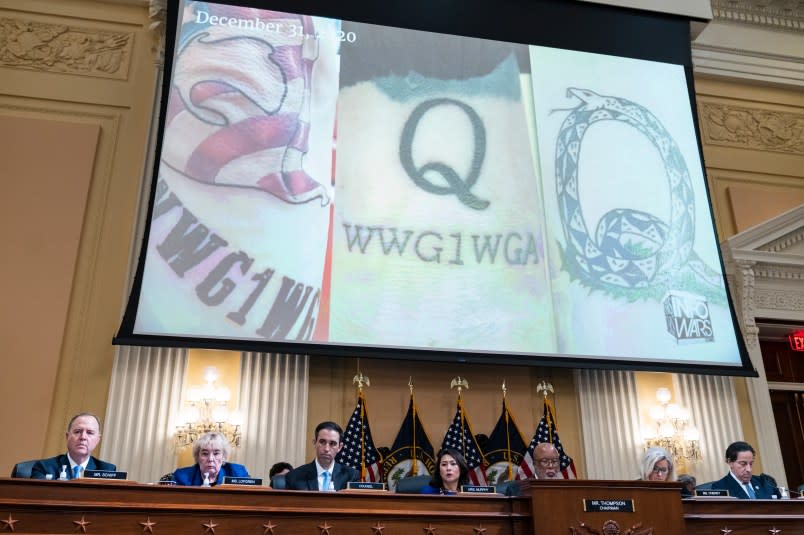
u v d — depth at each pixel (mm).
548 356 6086
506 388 6348
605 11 7461
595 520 3391
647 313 6449
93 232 6160
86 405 5617
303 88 6434
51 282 5883
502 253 6316
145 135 6527
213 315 5594
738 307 7234
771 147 8148
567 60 7160
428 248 6184
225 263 5758
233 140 6121
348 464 5703
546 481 3420
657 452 4590
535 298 6242
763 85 8414
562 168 6746
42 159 6234
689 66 7527
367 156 6352
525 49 7086
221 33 6410
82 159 6316
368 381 6023
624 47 7387
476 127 6684
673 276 6652
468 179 6488
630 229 6711
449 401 6215
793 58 8453
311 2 6738
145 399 5598
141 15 6980
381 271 6023
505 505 3449
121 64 6770
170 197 5824
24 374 5594
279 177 6113
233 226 5875
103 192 6301
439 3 7043
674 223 6859
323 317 5793
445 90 6738
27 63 6570
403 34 6836
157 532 3053
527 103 6898
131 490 3090
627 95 7195
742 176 7945
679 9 7641
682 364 6344
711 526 3605
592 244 6562
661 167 7020
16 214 6012
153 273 5586
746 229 7492
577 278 6406
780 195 7898
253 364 5898
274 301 5750
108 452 5387
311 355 5836
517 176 6609
